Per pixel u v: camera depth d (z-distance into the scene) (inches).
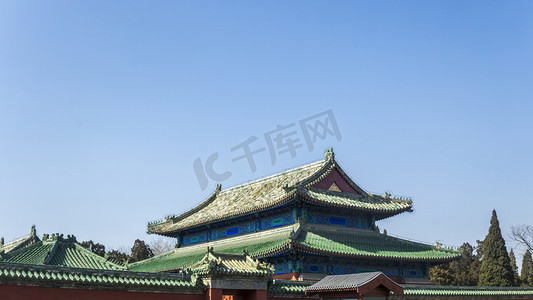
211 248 1507.1
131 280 1352.1
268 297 1555.1
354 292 1443.2
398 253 2126.0
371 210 2213.3
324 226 2126.0
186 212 2738.7
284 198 2043.6
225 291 1499.8
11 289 1203.9
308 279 1892.2
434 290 1903.3
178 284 1408.7
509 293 2137.1
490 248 3543.3
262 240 2117.4
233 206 2439.7
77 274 1300.4
